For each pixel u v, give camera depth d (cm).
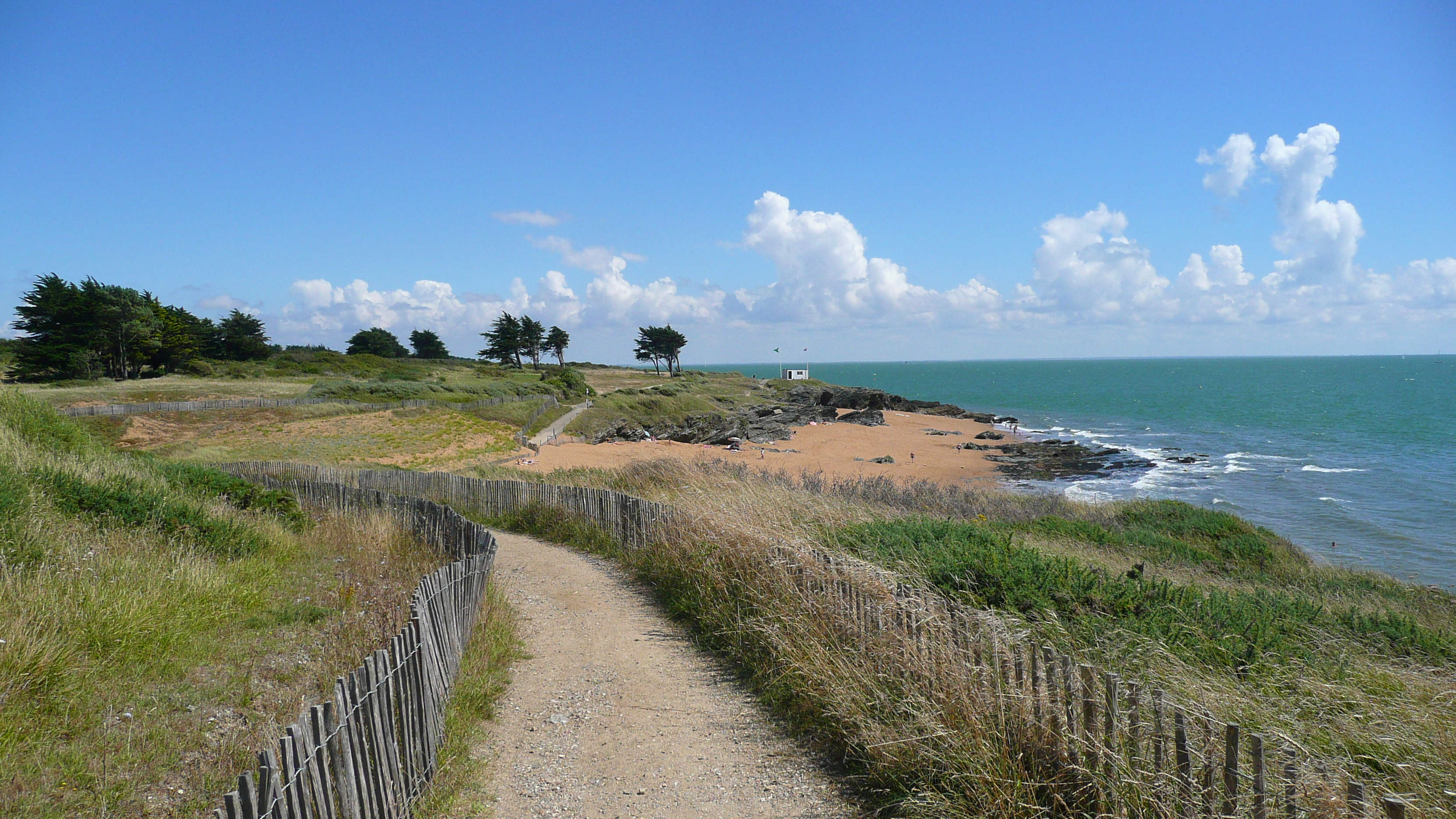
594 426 5653
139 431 4116
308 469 2525
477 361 12412
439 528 1284
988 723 440
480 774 496
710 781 491
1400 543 2534
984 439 6088
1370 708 474
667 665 729
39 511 873
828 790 474
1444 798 377
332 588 916
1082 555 1327
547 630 860
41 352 6191
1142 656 551
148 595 688
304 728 324
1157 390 14650
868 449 5231
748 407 8419
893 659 551
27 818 383
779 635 670
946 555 779
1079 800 382
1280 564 1569
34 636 537
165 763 452
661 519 1170
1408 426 7094
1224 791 339
